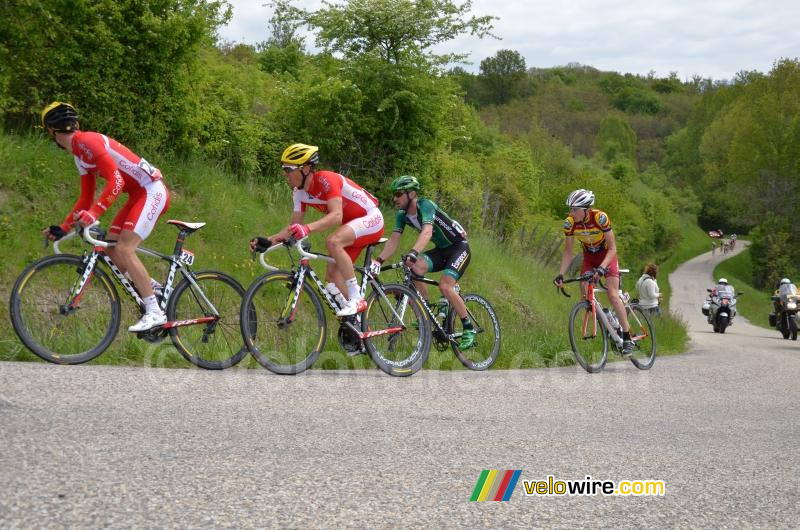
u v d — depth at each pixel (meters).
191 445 2.90
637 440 3.73
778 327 17.33
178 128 9.11
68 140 4.82
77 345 4.75
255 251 5.26
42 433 2.86
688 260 76.00
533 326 11.02
